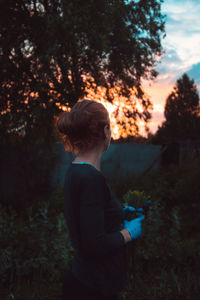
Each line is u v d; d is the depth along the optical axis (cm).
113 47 564
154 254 307
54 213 454
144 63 582
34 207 475
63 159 816
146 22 525
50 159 793
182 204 514
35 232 293
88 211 94
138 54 568
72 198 100
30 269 284
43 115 473
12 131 521
